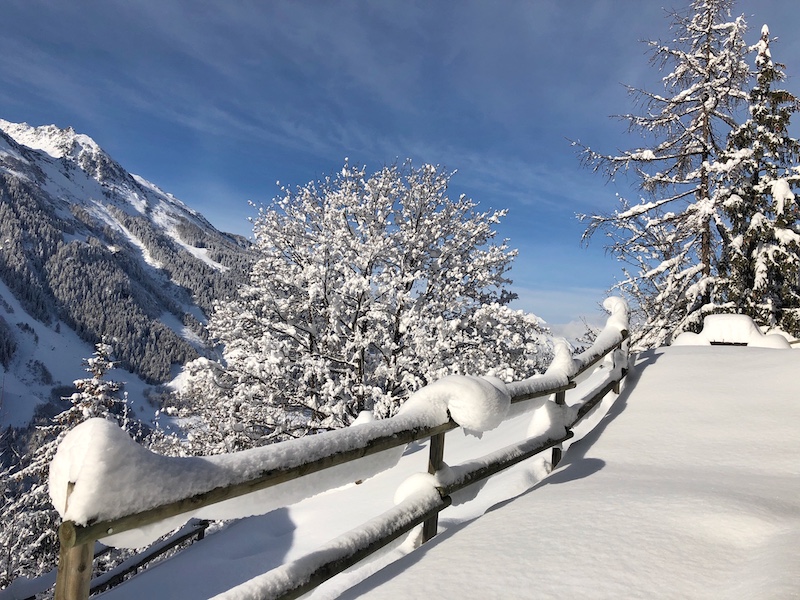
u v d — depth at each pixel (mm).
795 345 10953
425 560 1938
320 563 1680
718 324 8969
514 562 1785
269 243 12977
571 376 3643
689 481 2678
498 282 13445
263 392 11148
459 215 13977
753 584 1458
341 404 10289
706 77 13312
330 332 11844
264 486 1482
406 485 2369
